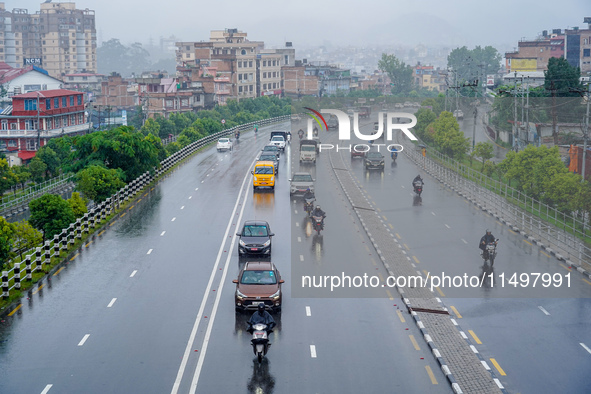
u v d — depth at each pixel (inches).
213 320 1031.6
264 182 2252.7
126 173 2325.3
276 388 792.9
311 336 966.4
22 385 800.9
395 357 890.7
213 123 4037.9
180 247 1502.2
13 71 6929.1
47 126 3991.1
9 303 1120.2
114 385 800.3
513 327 1008.9
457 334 973.2
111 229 1697.8
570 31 6284.5
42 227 1587.1
